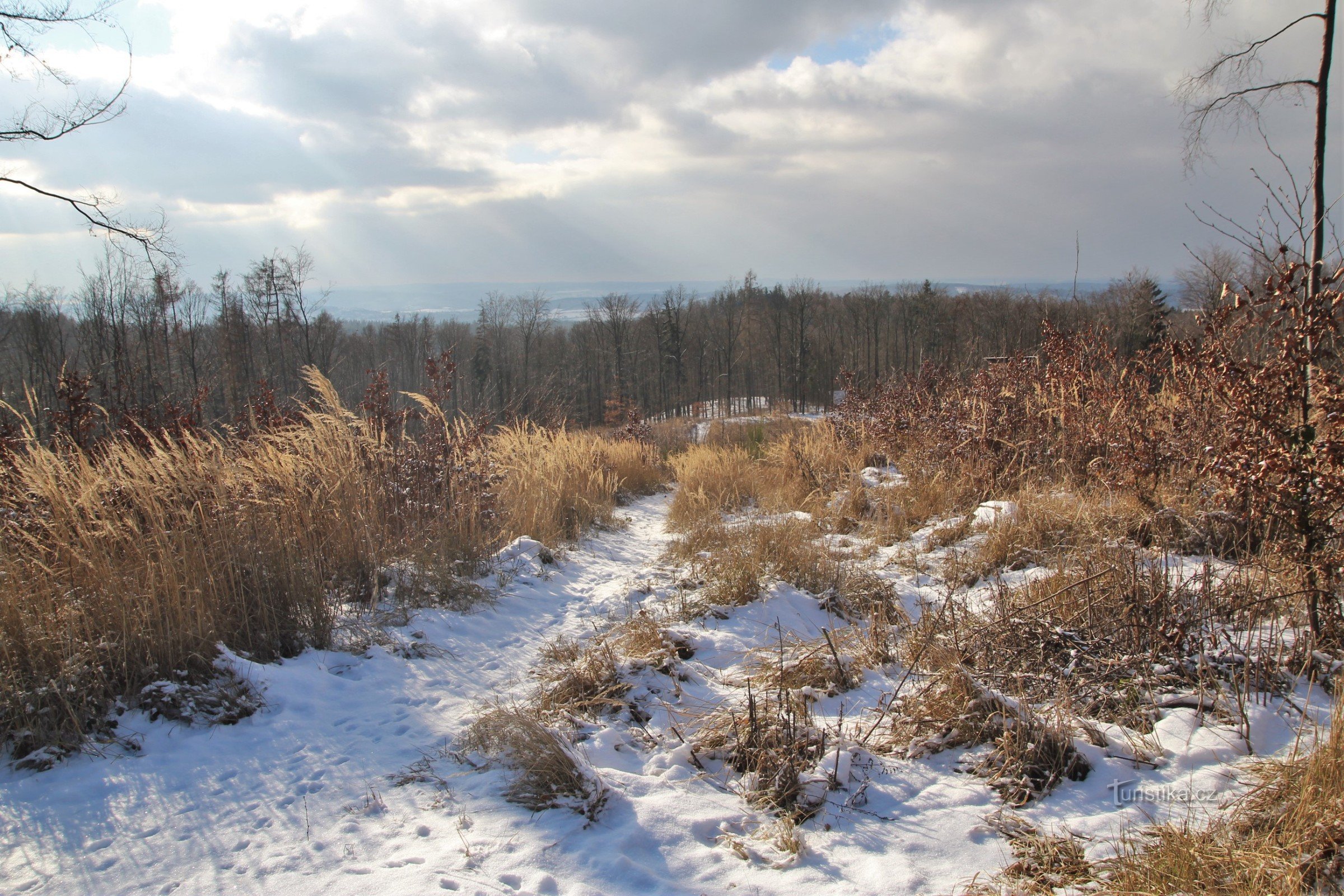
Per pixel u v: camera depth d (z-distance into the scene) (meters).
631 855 2.88
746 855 2.86
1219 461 4.48
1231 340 4.69
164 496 5.12
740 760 3.60
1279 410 4.18
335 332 44.53
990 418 9.70
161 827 3.12
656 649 5.01
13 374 29.94
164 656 4.34
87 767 3.58
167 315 28.33
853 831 2.99
